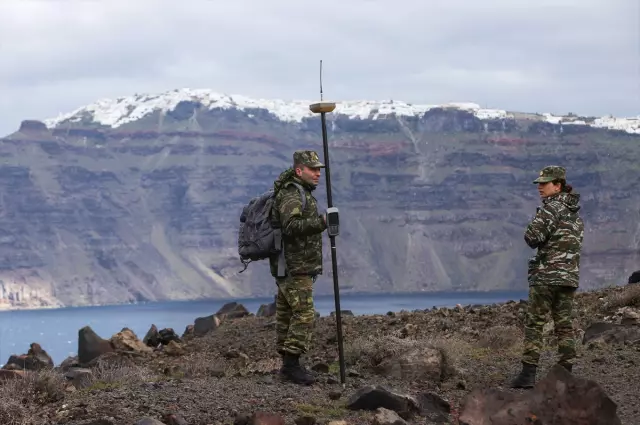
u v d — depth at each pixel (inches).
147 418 296.8
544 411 271.4
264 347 608.4
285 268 403.5
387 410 318.0
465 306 749.9
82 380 442.3
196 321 780.6
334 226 402.6
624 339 542.6
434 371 426.9
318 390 388.2
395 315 708.7
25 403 351.6
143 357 616.7
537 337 416.5
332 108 404.5
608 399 270.1
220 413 329.1
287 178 402.6
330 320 713.0
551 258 418.9
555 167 428.1
